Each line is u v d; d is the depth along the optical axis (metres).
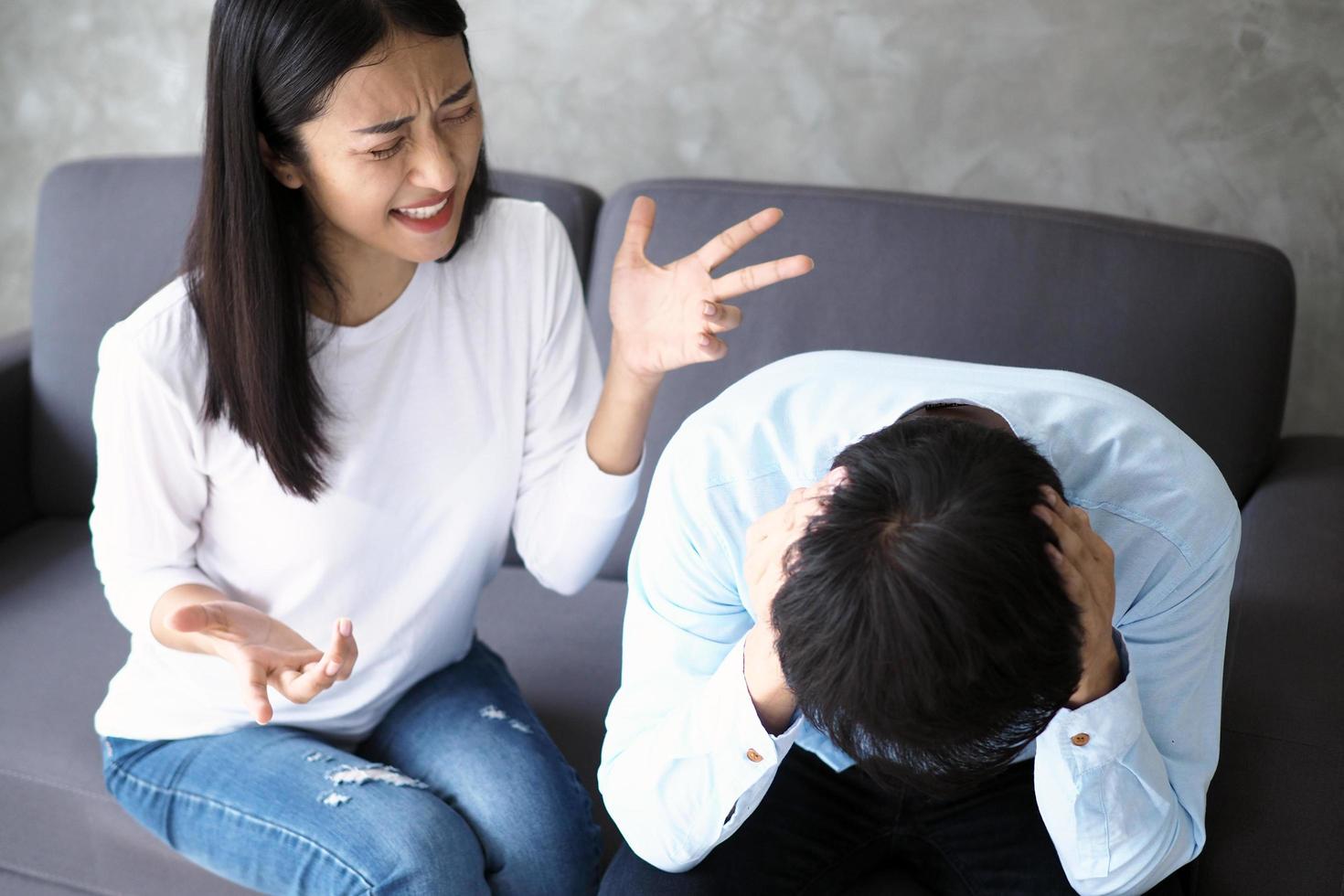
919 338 1.49
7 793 1.34
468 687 1.31
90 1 2.02
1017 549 0.75
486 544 1.28
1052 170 1.74
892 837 1.15
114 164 1.79
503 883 1.18
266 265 1.07
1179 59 1.65
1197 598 0.98
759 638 0.94
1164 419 1.02
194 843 1.20
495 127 1.93
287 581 1.22
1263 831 1.06
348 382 1.18
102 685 1.44
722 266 1.56
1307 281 1.71
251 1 0.98
